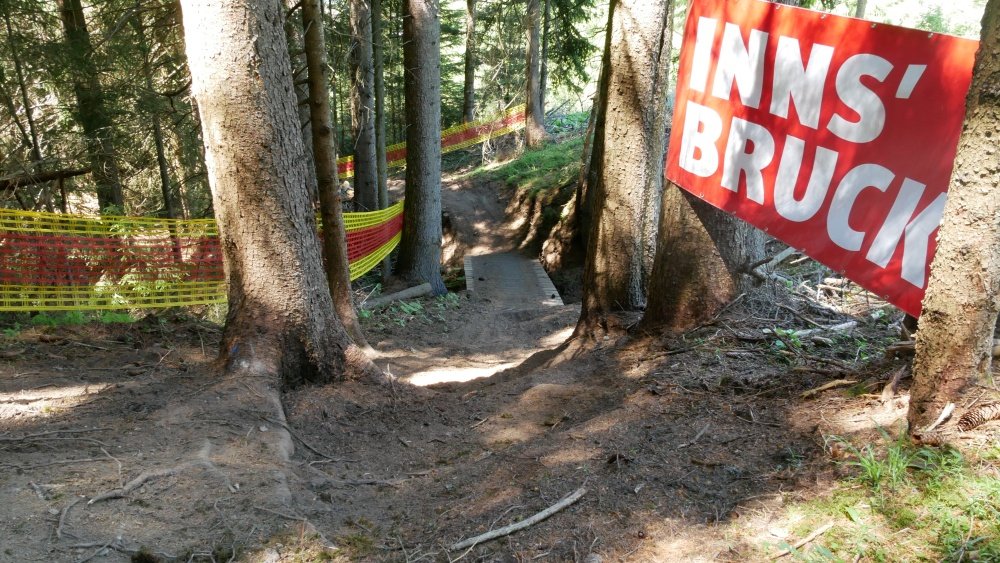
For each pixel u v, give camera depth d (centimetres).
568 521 228
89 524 233
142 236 620
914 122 272
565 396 411
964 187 213
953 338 222
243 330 429
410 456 355
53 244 561
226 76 400
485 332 920
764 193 362
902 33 273
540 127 2555
